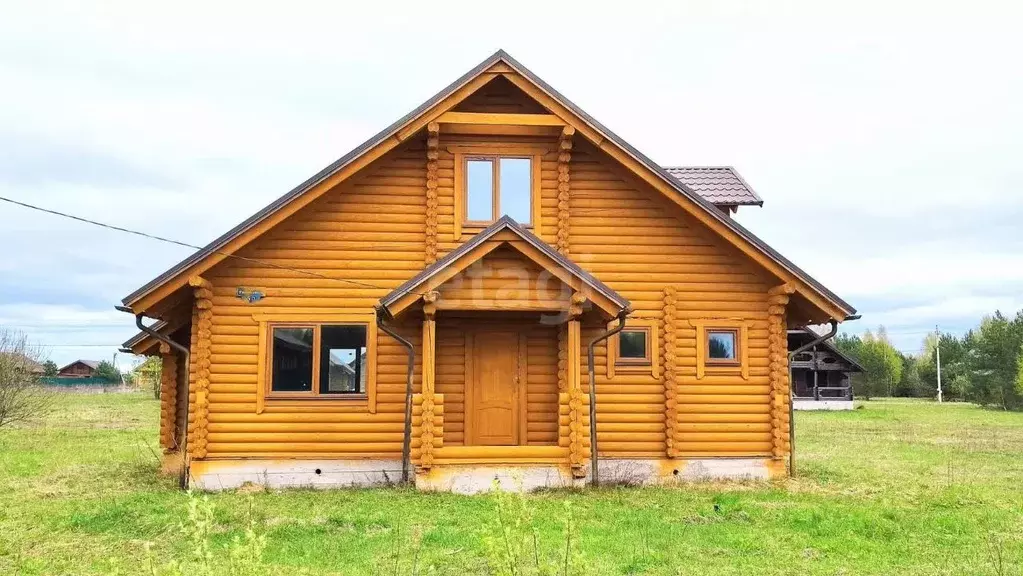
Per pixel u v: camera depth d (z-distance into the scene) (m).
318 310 13.51
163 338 12.98
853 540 9.45
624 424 13.77
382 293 13.65
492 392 13.87
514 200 14.05
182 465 13.53
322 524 9.96
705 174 17.55
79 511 10.87
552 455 12.55
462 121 13.50
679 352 14.01
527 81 13.71
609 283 14.00
